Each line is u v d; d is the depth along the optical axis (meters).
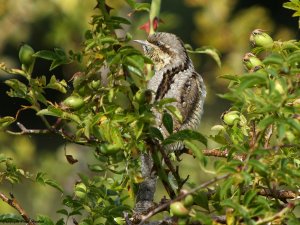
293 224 5.52
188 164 12.73
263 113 6.03
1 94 32.34
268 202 6.06
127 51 5.99
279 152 6.66
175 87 10.70
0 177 7.09
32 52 6.67
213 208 6.66
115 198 7.60
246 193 5.66
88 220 6.97
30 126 32.59
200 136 6.16
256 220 5.92
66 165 16.78
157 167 6.45
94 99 6.64
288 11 30.42
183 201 5.54
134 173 6.88
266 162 5.85
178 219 5.75
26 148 17.78
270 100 5.52
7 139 17.64
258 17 18.08
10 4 17.20
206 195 6.32
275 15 30.69
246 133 7.07
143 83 6.23
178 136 6.20
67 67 14.15
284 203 6.49
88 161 15.83
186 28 27.53
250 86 5.73
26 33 18.05
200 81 11.10
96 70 6.52
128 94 6.32
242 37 17.81
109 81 6.56
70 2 16.42
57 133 6.71
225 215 6.04
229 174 5.57
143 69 6.23
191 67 11.25
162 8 27.61
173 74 10.89
